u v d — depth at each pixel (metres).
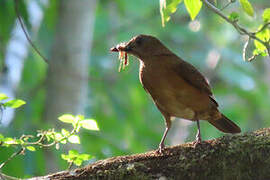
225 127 9.00
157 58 8.36
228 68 18.23
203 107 8.40
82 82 12.94
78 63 12.88
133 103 16.31
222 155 6.54
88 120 6.82
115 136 15.25
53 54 12.92
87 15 13.04
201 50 19.02
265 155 6.44
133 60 17.38
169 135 17.64
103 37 17.56
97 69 17.20
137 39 8.55
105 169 6.67
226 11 15.88
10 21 12.16
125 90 16.61
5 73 13.88
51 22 14.69
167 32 19.17
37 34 15.62
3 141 6.91
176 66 8.23
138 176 6.56
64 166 11.09
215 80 19.05
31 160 10.00
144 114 17.39
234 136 6.70
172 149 6.76
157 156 6.69
